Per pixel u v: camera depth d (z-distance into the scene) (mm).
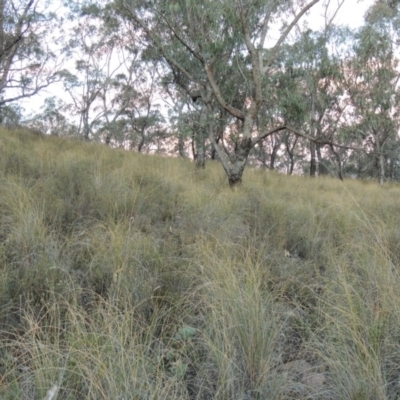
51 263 3266
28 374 2102
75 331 2443
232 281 2877
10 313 2688
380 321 2545
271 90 11070
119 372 2021
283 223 5238
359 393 2057
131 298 2887
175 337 2553
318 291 3436
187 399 2107
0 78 15352
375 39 12703
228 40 10023
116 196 5438
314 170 21562
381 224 4938
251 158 30438
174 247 3986
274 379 2203
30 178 5688
